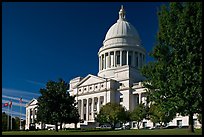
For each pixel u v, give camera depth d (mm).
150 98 34156
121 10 166625
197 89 27750
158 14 32375
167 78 30891
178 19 30766
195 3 29359
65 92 64062
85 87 141875
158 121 83375
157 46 31938
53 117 61656
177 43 29594
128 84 129625
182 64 28359
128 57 152000
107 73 146375
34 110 155250
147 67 33812
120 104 119438
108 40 158625
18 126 132250
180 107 29578
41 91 63156
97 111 133500
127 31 157875
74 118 64125
